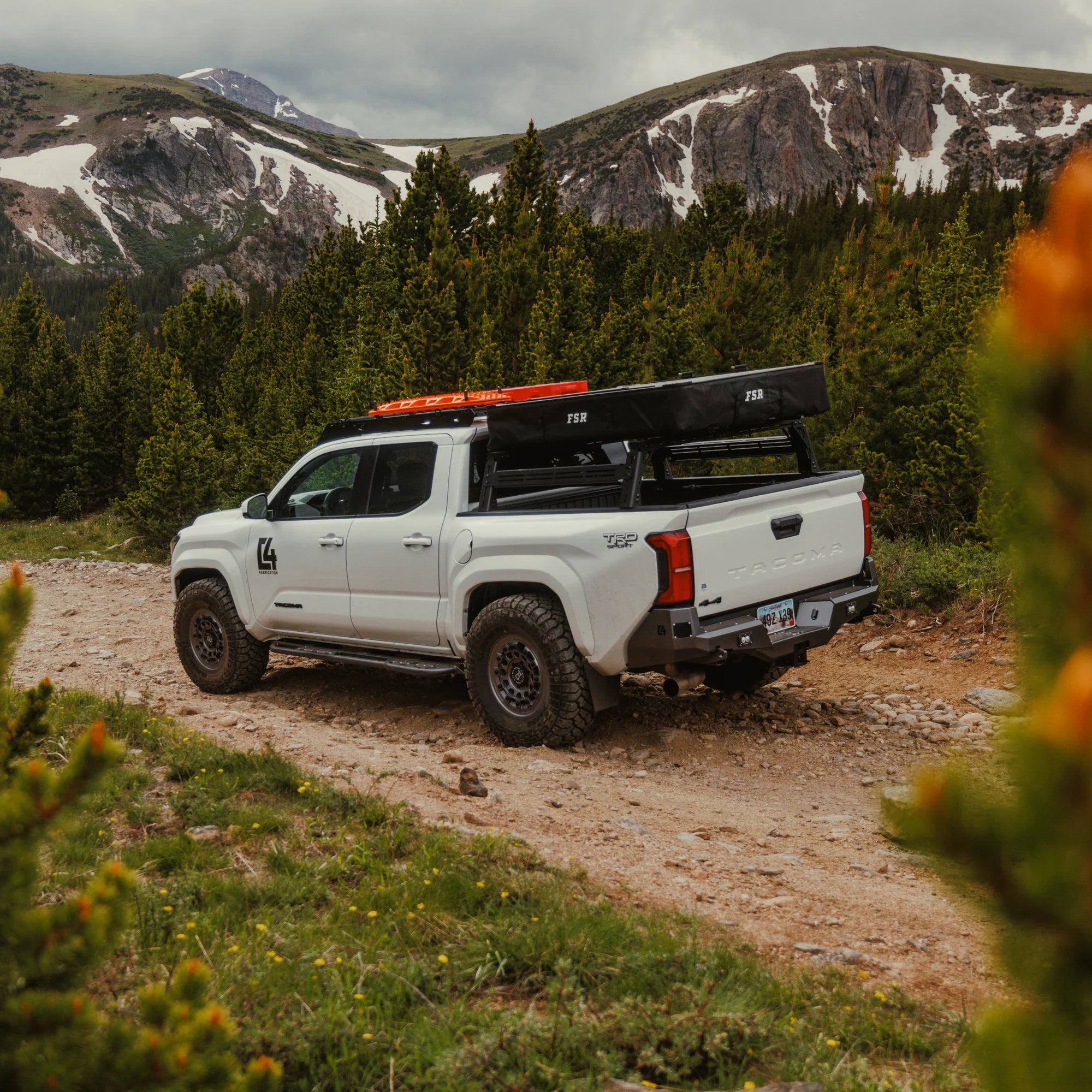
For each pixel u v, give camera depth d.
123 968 3.10
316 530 7.68
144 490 20.05
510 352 19.88
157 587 15.24
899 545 10.94
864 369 13.23
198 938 3.25
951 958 3.64
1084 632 0.67
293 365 30.39
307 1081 2.61
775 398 6.23
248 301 92.25
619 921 3.60
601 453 7.61
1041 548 0.68
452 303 18.77
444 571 6.83
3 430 27.16
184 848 4.21
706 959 3.31
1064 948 0.72
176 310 33.56
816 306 19.23
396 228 26.75
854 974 3.48
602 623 5.94
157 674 9.34
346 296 32.97
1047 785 0.65
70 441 27.88
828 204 103.88
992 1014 0.78
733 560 5.88
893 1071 2.81
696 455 7.46
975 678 7.76
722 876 4.41
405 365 18.41
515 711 6.50
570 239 22.62
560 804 5.29
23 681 8.71
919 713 7.25
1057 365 0.64
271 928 3.48
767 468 12.16
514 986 3.25
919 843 0.74
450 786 5.45
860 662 8.65
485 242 25.97
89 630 11.73
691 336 16.77
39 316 34.19
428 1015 2.95
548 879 4.03
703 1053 2.77
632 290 34.59
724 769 6.18
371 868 4.03
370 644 7.53
